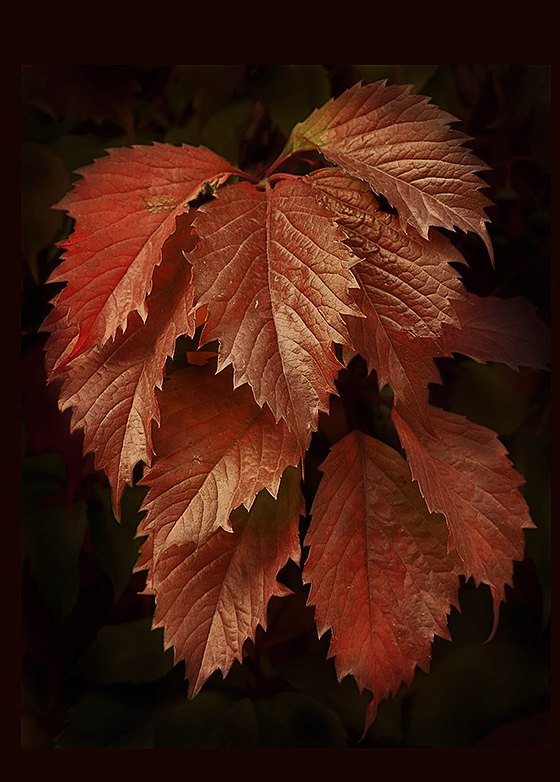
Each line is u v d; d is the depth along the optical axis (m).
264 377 0.64
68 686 0.79
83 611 0.80
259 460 0.68
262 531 0.70
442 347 0.68
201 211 0.66
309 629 0.79
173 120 0.79
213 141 0.78
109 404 0.67
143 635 0.79
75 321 0.66
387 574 0.70
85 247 0.67
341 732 0.77
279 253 0.66
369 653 0.69
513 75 0.79
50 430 0.78
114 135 0.78
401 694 0.79
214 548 0.69
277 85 0.78
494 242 0.81
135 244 0.67
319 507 0.70
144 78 0.78
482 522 0.70
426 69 0.78
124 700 0.79
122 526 0.78
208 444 0.68
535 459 0.79
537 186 0.81
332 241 0.66
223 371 0.69
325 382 0.64
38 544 0.78
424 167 0.68
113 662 0.79
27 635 0.79
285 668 0.79
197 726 0.77
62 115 0.78
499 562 0.70
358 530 0.71
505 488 0.71
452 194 0.68
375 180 0.68
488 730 0.78
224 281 0.65
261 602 0.69
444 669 0.79
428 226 0.67
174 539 0.66
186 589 0.69
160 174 0.68
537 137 0.80
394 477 0.72
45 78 0.77
